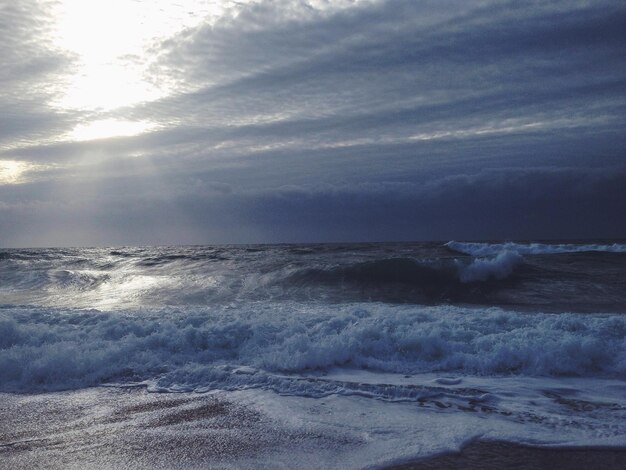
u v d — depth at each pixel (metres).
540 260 18.83
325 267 16.67
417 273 16.09
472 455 3.60
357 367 6.14
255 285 15.48
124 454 3.74
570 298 13.40
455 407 4.64
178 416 4.55
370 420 4.33
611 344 6.40
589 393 5.06
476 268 16.03
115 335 7.30
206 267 19.91
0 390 5.47
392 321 7.80
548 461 3.49
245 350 6.67
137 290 15.29
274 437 4.00
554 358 5.93
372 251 27.16
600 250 23.72
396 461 3.51
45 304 13.25
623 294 13.64
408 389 5.05
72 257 27.67
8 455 3.77
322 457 3.61
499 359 6.02
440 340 6.55
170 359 6.42
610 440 3.82
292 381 5.39
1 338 6.95
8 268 21.66
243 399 4.97
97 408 4.83
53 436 4.14
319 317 8.09
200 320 7.98
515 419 4.32
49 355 6.12
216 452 3.73
